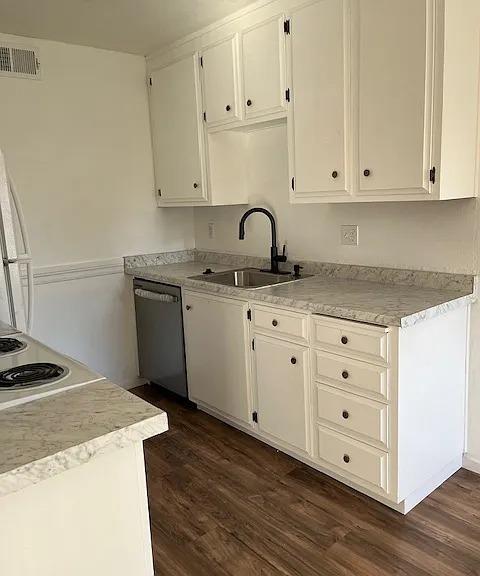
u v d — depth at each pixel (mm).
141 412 1125
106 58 3361
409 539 1972
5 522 957
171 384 3373
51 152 3201
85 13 2678
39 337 3270
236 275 3281
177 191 3455
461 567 1817
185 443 2816
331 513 2154
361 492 2289
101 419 1090
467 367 2354
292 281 2799
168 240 3799
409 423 2041
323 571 1828
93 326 3500
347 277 2793
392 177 2127
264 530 2068
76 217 3348
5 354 1598
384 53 2070
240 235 3064
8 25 2836
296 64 2449
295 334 2346
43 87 3125
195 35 3039
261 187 3246
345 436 2215
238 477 2463
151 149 3643
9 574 974
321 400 2285
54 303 3311
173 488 2387
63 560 1037
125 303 3637
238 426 2957
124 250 3590
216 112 2990
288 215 3098
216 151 3160
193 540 2021
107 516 1085
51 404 1177
